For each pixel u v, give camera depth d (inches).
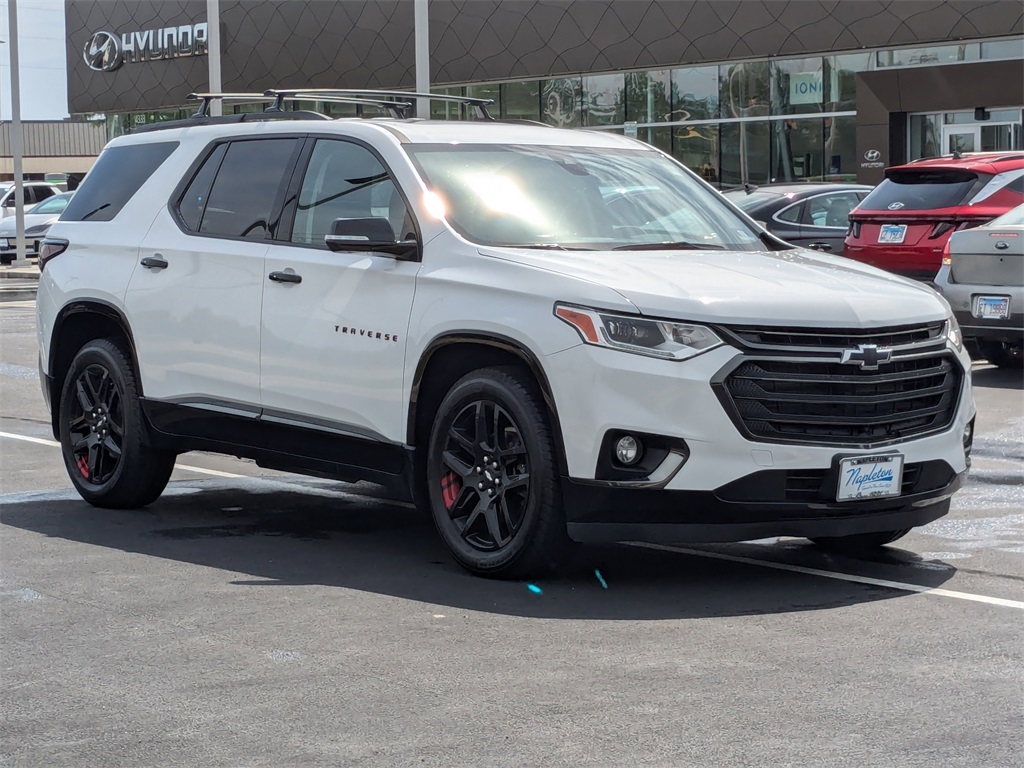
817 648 202.1
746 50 1279.5
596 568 253.3
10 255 1416.1
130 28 1784.0
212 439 290.4
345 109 1590.8
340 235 251.8
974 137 1192.8
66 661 197.8
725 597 232.4
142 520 300.2
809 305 229.3
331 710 175.9
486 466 242.4
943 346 243.3
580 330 227.1
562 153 284.2
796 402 226.1
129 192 315.9
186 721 172.6
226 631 212.4
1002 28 1136.2
